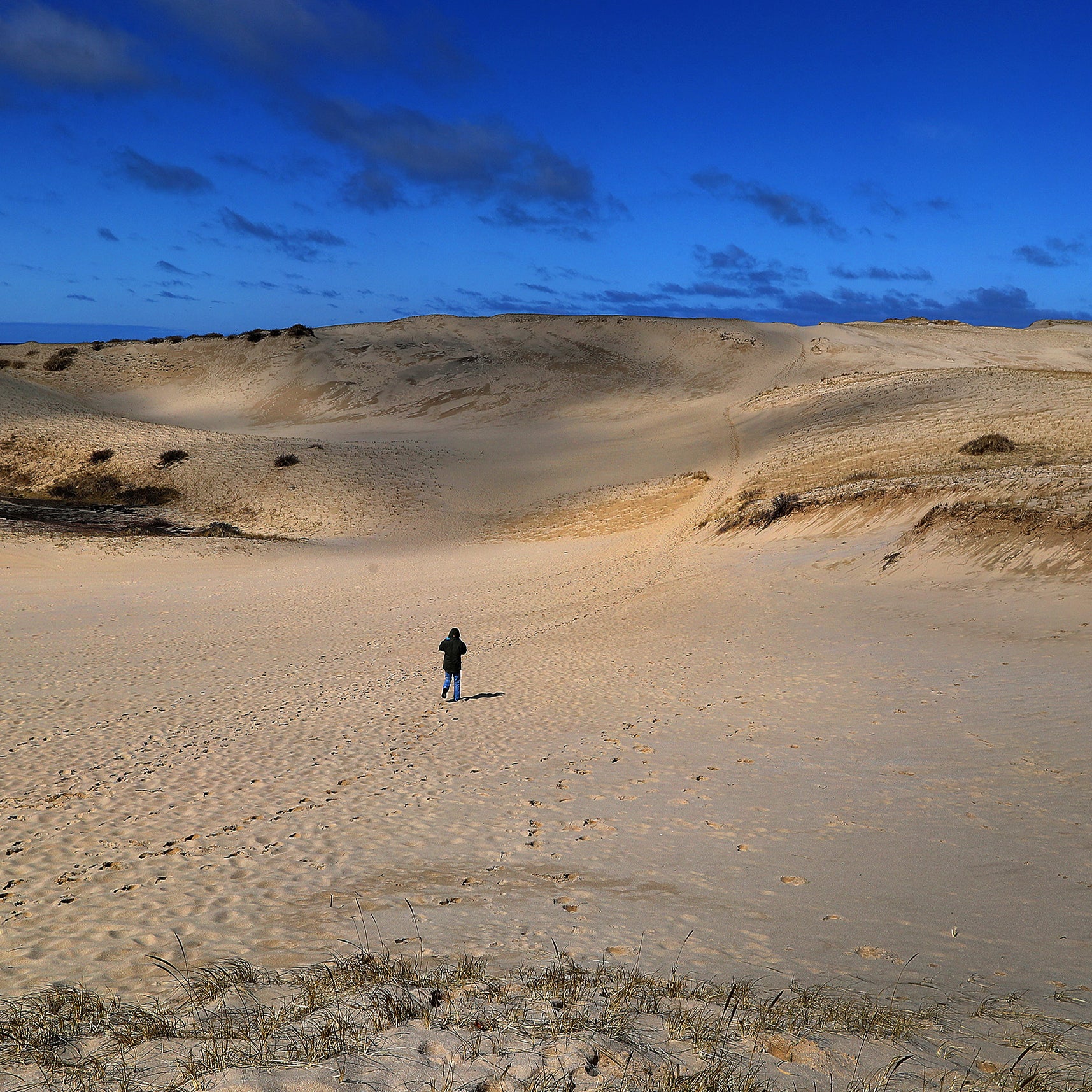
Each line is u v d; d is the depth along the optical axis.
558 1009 4.13
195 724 13.83
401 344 111.88
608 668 17.20
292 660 19.92
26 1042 3.83
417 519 52.66
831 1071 3.51
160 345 119.88
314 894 6.81
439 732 12.88
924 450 38.66
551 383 97.44
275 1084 3.11
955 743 10.27
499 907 6.38
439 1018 3.93
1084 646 14.57
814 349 104.75
